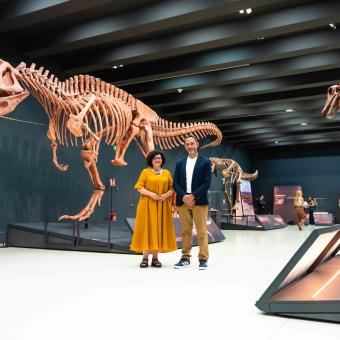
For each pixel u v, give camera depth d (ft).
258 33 26.71
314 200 66.18
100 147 39.58
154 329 8.66
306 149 71.10
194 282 13.82
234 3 22.84
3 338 8.09
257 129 59.21
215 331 8.51
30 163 32.14
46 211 33.30
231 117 49.37
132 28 26.08
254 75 34.73
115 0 24.02
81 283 13.70
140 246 17.25
